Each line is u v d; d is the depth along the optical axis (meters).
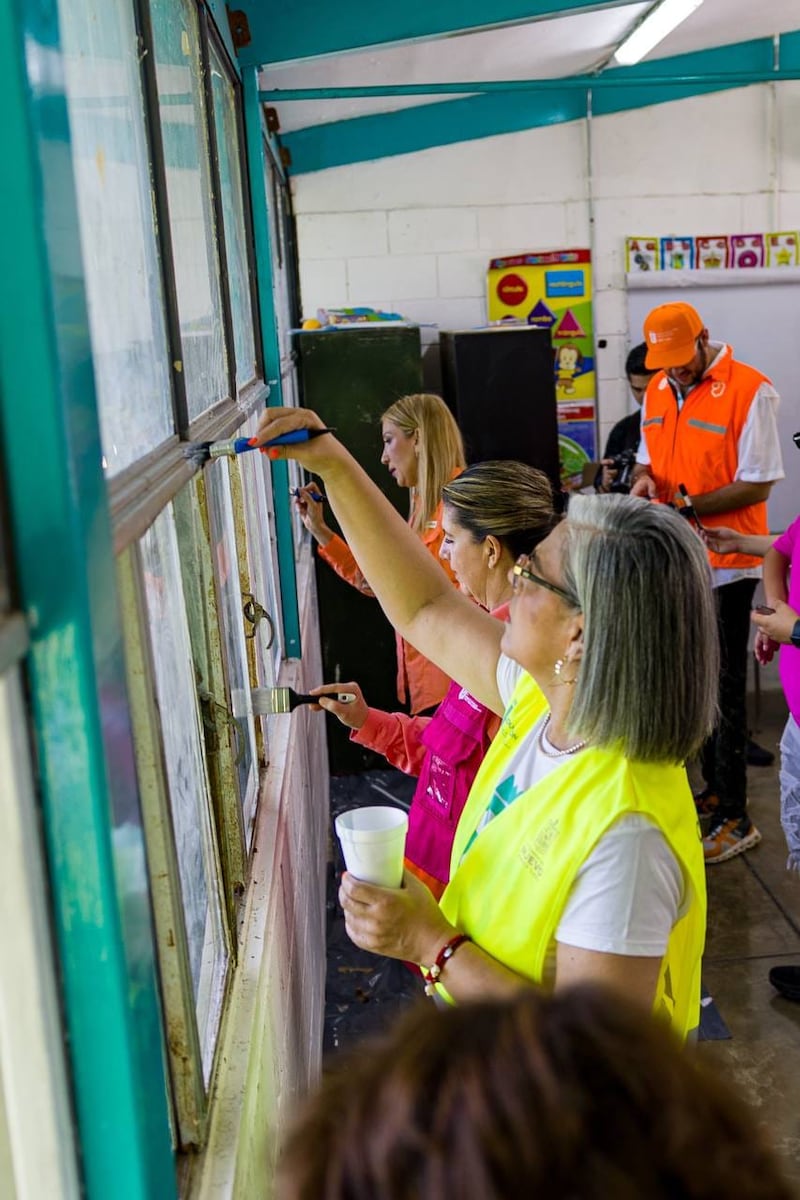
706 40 5.06
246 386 2.47
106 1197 0.76
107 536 0.74
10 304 0.64
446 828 1.88
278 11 2.73
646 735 1.15
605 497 1.23
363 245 5.49
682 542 1.16
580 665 1.20
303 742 2.88
